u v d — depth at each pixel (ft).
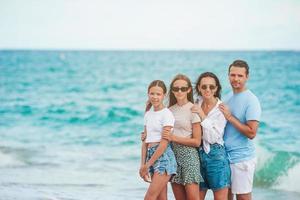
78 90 66.39
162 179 19.35
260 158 37.01
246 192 19.85
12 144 44.32
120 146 43.60
